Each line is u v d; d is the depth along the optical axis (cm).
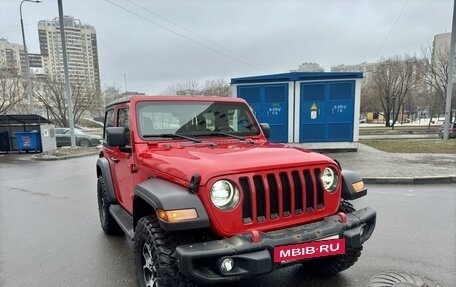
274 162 256
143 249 278
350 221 267
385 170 870
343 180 299
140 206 290
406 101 5109
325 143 1261
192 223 226
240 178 240
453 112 3647
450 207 571
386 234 447
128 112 366
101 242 452
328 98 1241
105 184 441
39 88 3250
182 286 240
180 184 252
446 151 1256
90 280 345
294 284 321
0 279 350
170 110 365
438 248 399
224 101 400
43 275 358
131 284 335
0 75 2644
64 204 676
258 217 245
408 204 593
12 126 1856
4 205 675
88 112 4300
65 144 2208
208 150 304
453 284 314
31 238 474
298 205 262
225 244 224
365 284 318
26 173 1133
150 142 341
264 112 1274
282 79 1245
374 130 3534
